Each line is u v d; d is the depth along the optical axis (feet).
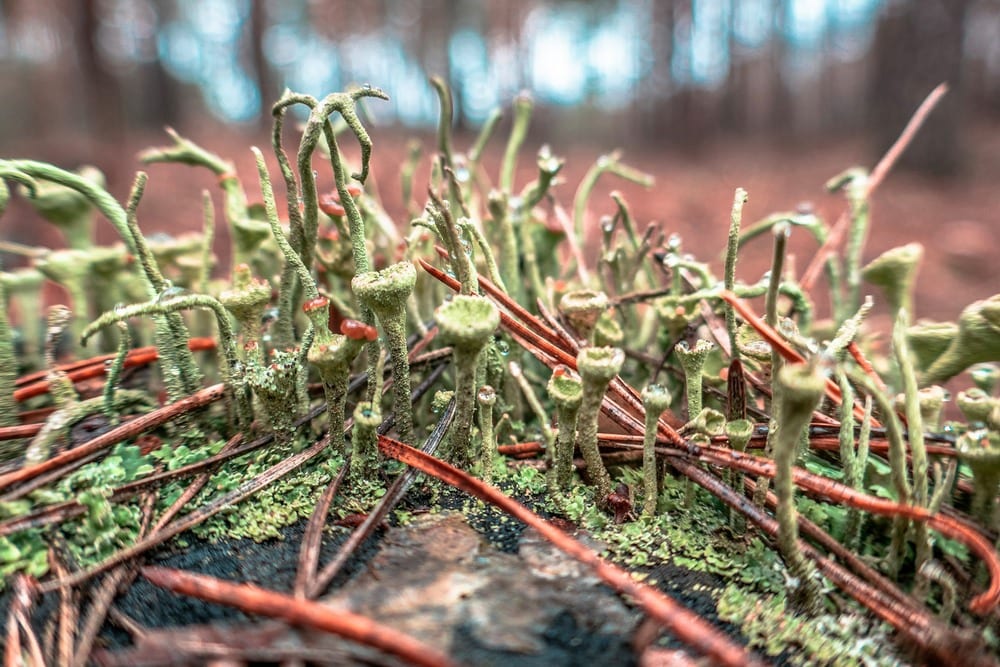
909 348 0.20
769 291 0.15
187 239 0.26
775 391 0.15
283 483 0.16
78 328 0.23
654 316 0.25
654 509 0.16
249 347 0.16
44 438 0.16
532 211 0.25
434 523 0.15
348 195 0.16
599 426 0.18
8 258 0.49
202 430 0.18
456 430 0.16
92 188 0.18
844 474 0.15
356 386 0.19
